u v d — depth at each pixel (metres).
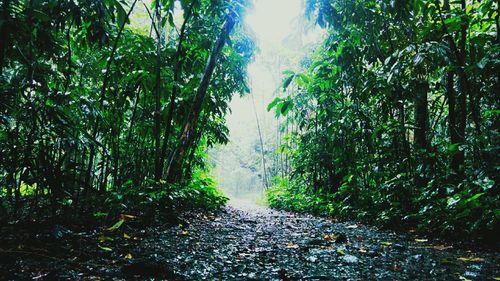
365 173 6.55
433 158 4.60
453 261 2.65
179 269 2.20
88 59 5.00
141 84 4.52
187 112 5.25
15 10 2.77
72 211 3.53
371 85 5.07
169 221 4.23
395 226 4.61
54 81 3.98
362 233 4.28
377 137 5.76
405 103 5.57
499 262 2.61
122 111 4.42
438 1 4.08
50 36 3.23
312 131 8.51
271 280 2.05
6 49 3.11
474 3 4.64
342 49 5.78
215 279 2.03
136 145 5.43
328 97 7.27
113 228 3.08
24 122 3.05
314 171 8.80
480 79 4.50
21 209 3.79
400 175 4.69
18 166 2.96
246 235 3.90
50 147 3.05
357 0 5.23
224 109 6.18
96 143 3.34
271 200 12.02
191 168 8.54
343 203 6.50
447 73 4.42
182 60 5.24
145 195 4.01
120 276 1.95
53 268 1.98
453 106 4.32
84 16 3.18
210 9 4.86
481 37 4.15
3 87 3.02
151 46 4.57
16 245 2.34
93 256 2.34
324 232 4.38
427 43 4.04
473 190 3.54
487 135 3.64
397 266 2.48
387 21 5.29
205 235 3.70
